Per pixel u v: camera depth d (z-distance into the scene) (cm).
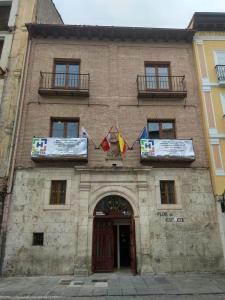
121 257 1226
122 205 1221
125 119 1348
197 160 1291
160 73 1473
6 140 1259
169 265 1120
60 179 1216
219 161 1276
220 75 1435
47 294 802
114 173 1234
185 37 1523
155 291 837
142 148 1246
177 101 1398
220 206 1203
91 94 1381
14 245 1110
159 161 1255
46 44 1475
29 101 1345
